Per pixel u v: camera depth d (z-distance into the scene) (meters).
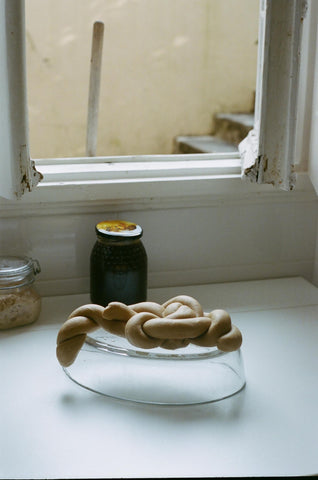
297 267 1.15
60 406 0.70
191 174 1.05
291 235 1.12
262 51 1.02
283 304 1.00
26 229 1.00
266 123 0.97
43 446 0.63
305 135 1.07
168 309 0.76
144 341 0.70
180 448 0.63
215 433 0.65
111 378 0.73
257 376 0.77
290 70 0.93
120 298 0.91
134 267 0.91
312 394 0.73
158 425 0.67
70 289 1.05
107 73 2.70
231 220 1.08
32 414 0.69
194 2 2.63
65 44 2.59
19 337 0.87
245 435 0.65
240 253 1.11
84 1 2.55
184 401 0.71
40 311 0.93
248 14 2.67
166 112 2.82
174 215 1.05
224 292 1.05
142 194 1.01
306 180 1.09
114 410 0.69
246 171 1.00
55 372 0.78
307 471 0.59
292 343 0.87
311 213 1.12
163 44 2.69
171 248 1.07
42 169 1.02
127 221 1.04
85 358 0.75
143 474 0.58
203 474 0.59
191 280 1.09
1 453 0.61
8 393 0.73
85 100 2.70
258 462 0.60
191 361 0.73
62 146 2.76
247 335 0.89
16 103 0.86
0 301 0.88
